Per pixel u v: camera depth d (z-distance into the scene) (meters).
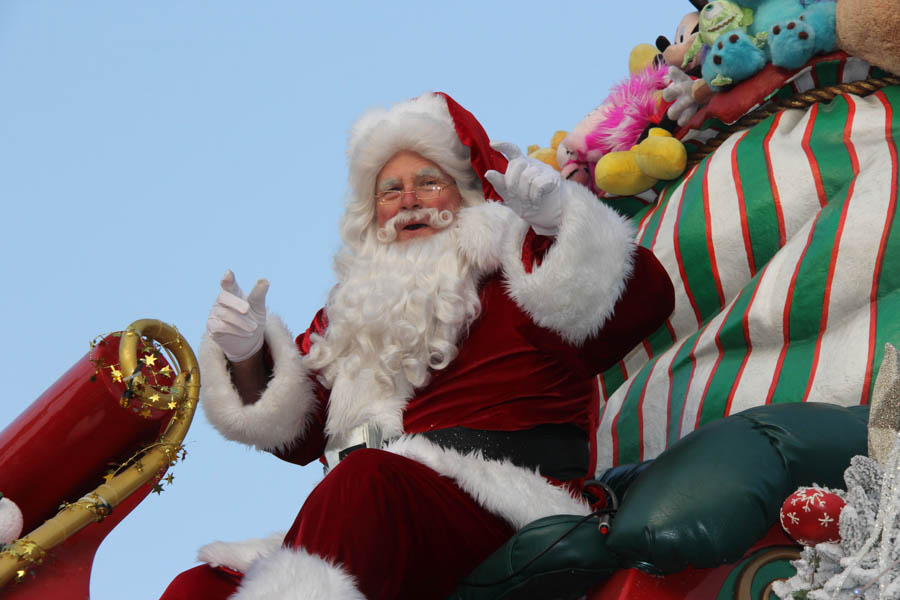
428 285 4.73
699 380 5.29
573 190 4.36
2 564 4.05
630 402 5.64
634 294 4.34
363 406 4.59
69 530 4.20
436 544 3.89
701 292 5.70
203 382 4.85
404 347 4.60
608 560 3.65
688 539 3.39
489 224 4.75
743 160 5.76
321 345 4.89
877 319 4.71
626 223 4.39
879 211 4.95
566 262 4.20
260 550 4.31
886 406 3.39
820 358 4.81
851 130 5.50
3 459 4.34
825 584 3.21
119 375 4.34
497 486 3.98
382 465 3.86
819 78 5.76
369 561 3.67
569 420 4.52
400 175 5.04
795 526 3.31
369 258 5.08
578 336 4.30
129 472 4.39
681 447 3.75
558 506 4.01
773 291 5.14
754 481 3.51
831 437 3.68
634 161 6.26
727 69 5.84
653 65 6.77
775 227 5.47
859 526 3.20
